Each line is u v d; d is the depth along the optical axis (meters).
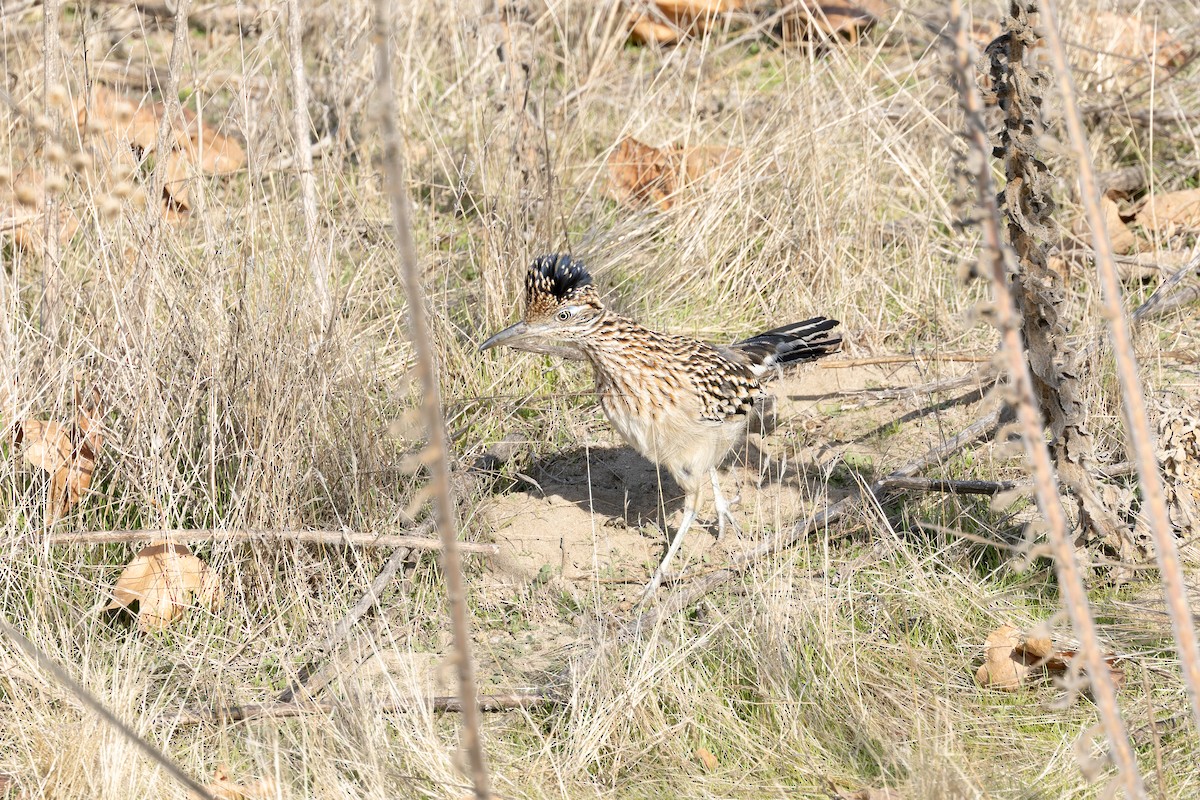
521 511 10.97
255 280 10.45
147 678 8.47
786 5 17.23
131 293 9.80
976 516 9.92
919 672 8.50
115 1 15.67
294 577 9.47
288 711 8.20
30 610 8.91
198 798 7.43
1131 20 16.00
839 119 13.91
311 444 9.95
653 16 17.61
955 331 12.84
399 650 9.10
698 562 10.20
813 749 7.94
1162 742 7.74
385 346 11.77
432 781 7.63
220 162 13.10
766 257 13.59
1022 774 7.65
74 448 9.88
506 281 12.32
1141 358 11.34
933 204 13.95
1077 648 8.41
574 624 9.48
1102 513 9.21
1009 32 8.06
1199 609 8.63
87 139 10.22
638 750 8.00
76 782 7.41
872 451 11.40
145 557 9.37
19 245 11.89
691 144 14.84
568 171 14.41
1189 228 13.63
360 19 15.24
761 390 10.75
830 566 9.66
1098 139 14.83
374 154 14.65
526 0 15.83
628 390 10.08
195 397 9.95
